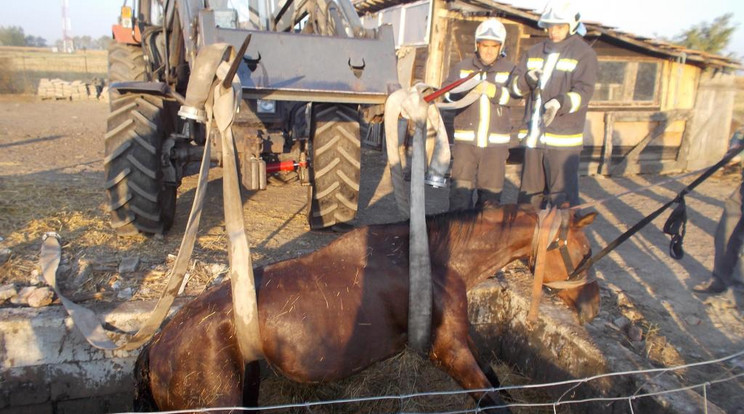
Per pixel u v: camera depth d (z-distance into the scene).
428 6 8.98
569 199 4.46
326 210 4.90
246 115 4.22
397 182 2.97
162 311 2.60
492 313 4.00
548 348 3.58
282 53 4.00
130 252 4.21
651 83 9.47
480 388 2.63
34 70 28.88
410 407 3.33
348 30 4.74
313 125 4.80
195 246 4.46
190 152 4.58
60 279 3.66
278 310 2.50
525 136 4.62
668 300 4.28
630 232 2.94
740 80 15.95
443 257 2.83
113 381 3.31
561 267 2.93
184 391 2.44
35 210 5.04
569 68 4.29
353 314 2.60
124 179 4.31
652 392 2.87
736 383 3.26
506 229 2.90
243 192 6.45
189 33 4.37
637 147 9.24
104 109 15.87
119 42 7.65
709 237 5.88
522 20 8.80
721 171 9.38
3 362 3.13
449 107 3.26
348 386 3.43
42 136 9.98
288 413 3.35
